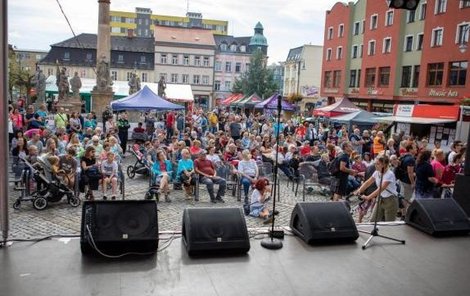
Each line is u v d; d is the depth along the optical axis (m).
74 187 9.15
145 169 12.48
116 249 5.05
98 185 9.55
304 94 59.97
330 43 48.41
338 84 46.97
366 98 41.56
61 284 4.32
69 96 26.20
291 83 67.44
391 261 5.31
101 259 4.95
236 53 70.81
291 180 12.98
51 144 9.61
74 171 9.20
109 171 9.68
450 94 31.50
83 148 11.79
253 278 4.68
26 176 9.01
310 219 5.82
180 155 11.82
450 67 31.78
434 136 19.38
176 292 4.28
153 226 5.16
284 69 70.56
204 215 5.38
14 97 46.62
